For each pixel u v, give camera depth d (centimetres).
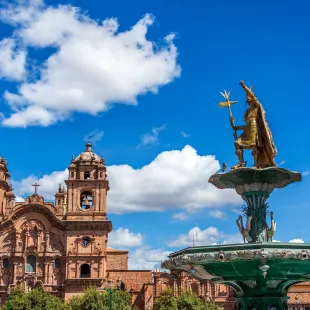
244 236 2028
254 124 2038
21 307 8019
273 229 2008
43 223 9475
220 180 2114
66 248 9269
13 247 9400
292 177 2066
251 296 1878
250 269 1786
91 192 9619
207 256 1750
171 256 1920
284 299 1909
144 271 10538
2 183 9712
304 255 1681
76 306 7981
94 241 9300
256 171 1977
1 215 9581
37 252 9356
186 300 8469
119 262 11625
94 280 9075
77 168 9731
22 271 9294
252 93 2064
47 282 9225
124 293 8456
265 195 2039
